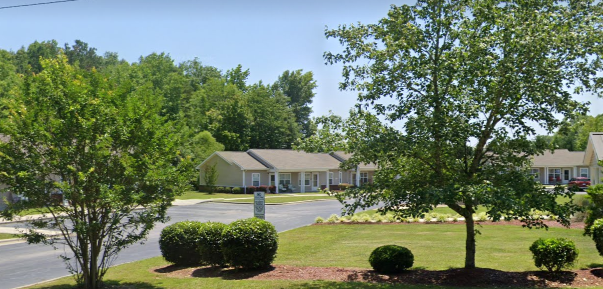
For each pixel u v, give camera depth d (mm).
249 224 12609
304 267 13180
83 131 10133
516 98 10211
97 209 10648
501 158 11258
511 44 10117
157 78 76188
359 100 11352
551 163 65938
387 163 12078
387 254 12086
